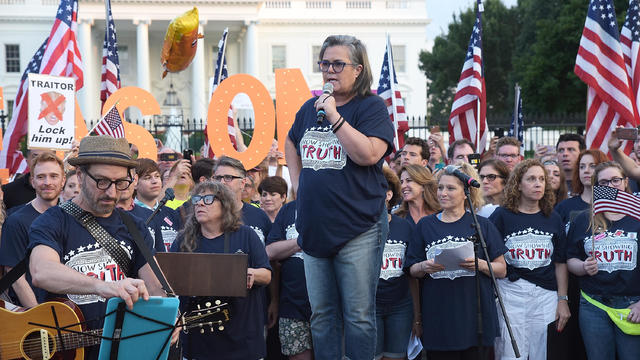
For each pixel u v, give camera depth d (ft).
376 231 11.79
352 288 11.61
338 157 11.47
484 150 30.89
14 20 154.81
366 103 11.64
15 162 29.09
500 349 17.99
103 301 12.06
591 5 28.19
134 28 159.43
